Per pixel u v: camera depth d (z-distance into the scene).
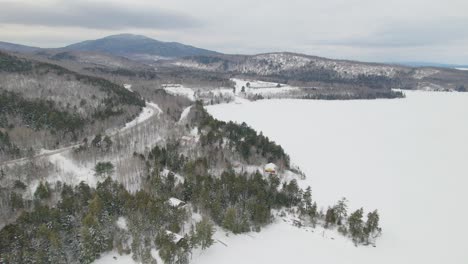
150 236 55.59
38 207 59.31
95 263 48.81
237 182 77.38
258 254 58.31
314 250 61.88
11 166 87.81
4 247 47.75
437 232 75.00
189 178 77.62
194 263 53.12
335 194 94.31
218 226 65.44
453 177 112.75
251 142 115.81
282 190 84.06
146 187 75.81
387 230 74.50
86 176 89.25
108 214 58.94
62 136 114.06
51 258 46.34
